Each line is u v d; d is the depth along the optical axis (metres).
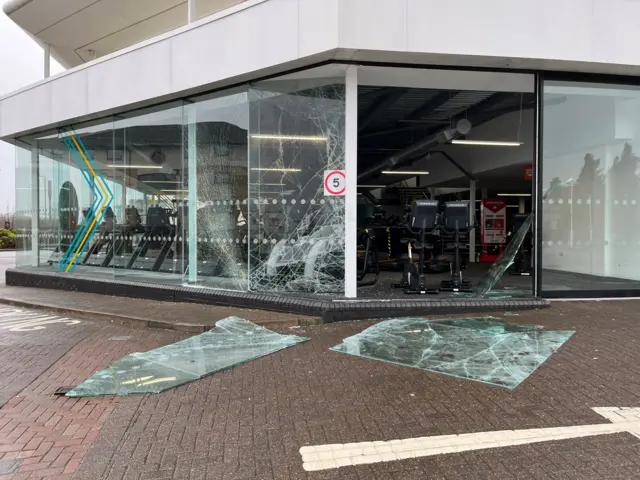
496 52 6.34
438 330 5.72
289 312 6.75
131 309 7.45
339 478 2.62
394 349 5.02
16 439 3.20
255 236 7.59
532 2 6.39
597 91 7.51
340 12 5.98
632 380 4.02
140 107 8.80
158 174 8.96
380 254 12.70
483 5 6.29
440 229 7.94
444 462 2.76
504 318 6.28
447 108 10.19
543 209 7.41
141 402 3.80
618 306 6.95
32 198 11.62
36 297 9.08
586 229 7.56
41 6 10.95
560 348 4.93
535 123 7.24
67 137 10.64
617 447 2.88
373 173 15.26
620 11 6.62
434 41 6.21
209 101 8.16
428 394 3.81
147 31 12.16
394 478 2.61
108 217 9.86
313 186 7.13
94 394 3.96
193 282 8.41
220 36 7.14
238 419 3.44
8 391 4.11
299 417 3.45
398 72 7.05
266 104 7.45
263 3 6.63
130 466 2.81
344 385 4.06
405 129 12.03
